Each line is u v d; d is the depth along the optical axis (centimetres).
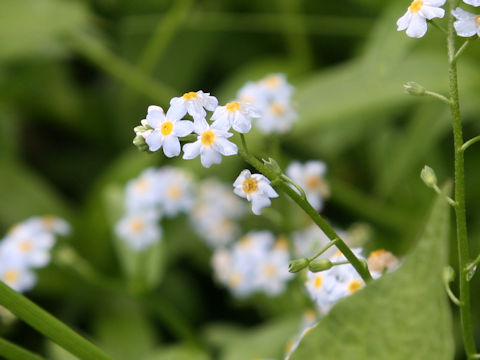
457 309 42
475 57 47
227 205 51
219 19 61
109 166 63
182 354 42
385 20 41
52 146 65
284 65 57
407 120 53
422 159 50
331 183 49
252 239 42
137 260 42
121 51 64
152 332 49
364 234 42
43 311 26
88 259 54
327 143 54
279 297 46
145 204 45
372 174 55
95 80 67
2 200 56
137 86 58
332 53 60
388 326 24
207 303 52
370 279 26
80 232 54
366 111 46
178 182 46
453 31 26
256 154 46
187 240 53
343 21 58
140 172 53
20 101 63
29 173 57
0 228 56
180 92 62
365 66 44
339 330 24
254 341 41
